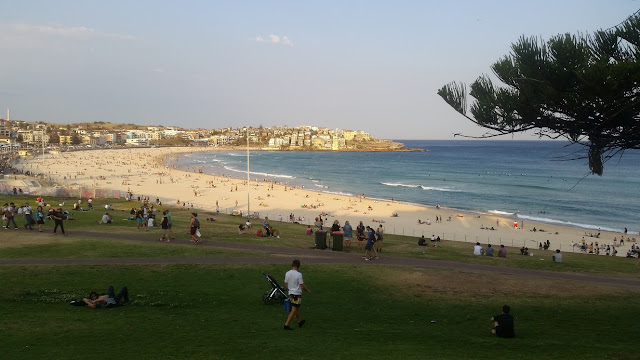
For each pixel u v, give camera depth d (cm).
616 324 1325
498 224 6325
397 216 6812
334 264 1962
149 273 1706
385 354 989
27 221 2577
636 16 889
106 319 1201
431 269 1947
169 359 925
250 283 1636
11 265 1734
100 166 14712
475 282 1764
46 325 1127
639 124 946
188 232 2728
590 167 1058
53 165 14500
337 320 1284
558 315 1414
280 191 9544
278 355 966
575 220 7012
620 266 2431
